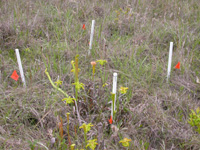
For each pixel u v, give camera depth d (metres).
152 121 2.36
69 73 3.04
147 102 2.62
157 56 3.46
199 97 2.85
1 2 4.67
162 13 4.88
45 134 2.25
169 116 2.45
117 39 3.89
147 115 2.44
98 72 3.14
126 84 2.89
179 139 2.26
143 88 2.83
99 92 2.68
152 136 2.31
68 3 4.88
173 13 4.79
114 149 2.13
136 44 3.73
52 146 2.09
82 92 2.65
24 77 2.88
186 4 5.10
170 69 3.15
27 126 2.36
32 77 2.91
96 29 4.11
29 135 2.18
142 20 4.47
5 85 2.78
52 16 4.37
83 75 3.02
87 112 2.51
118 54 3.48
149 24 4.33
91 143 1.72
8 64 3.14
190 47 3.79
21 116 2.40
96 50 3.53
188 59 3.31
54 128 2.28
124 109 2.52
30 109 2.43
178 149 2.22
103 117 2.42
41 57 3.37
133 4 5.04
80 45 3.75
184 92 2.81
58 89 2.47
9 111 2.40
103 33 4.02
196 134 2.28
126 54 3.51
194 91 2.88
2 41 3.64
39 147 2.04
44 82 2.86
